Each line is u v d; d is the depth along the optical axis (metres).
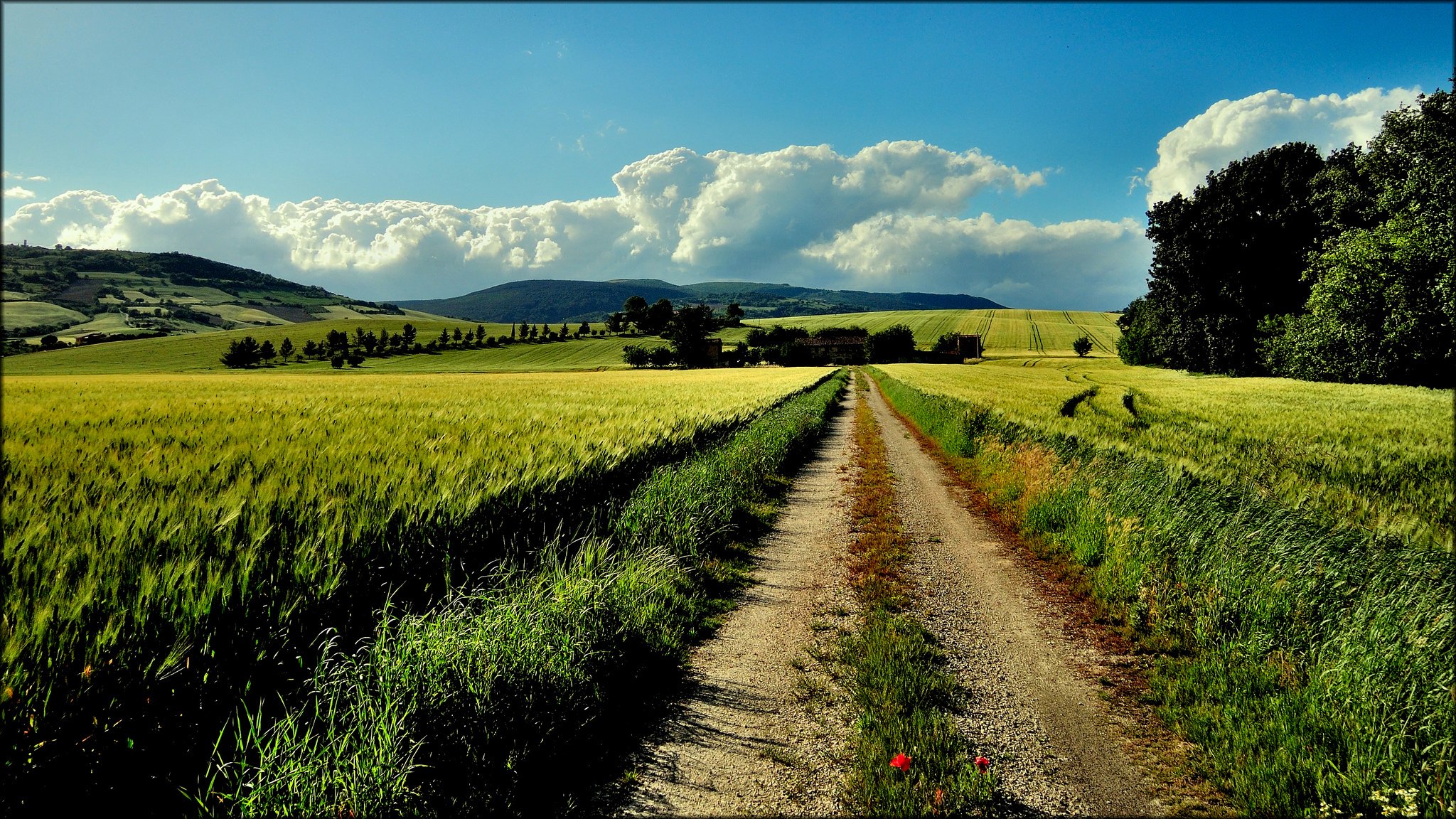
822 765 3.55
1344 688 3.78
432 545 5.09
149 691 2.96
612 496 8.34
